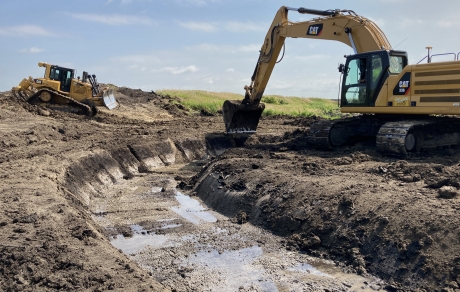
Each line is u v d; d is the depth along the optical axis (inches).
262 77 660.7
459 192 312.3
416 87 458.9
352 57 520.1
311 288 253.9
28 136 640.4
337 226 309.6
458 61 426.0
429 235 258.7
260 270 281.0
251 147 615.2
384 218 286.2
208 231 358.9
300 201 352.5
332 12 555.8
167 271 281.0
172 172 617.3
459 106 427.8
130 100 1295.5
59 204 323.3
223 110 722.2
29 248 235.5
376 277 261.0
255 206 386.3
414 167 382.9
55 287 204.2
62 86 964.0
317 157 497.7
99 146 602.9
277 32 629.3
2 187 364.2
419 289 236.4
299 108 1545.3
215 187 458.3
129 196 482.0
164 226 373.7
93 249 252.2
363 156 467.2
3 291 197.3
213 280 267.1
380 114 530.9
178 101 1407.5
